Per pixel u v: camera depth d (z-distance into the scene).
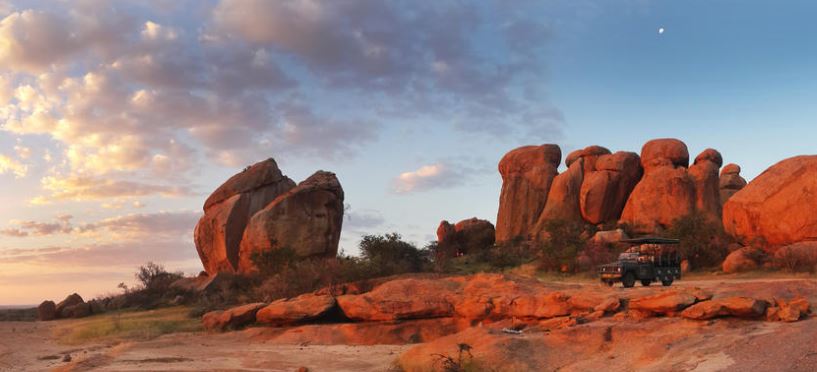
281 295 33.97
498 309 23.50
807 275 31.66
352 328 25.09
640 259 28.25
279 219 48.47
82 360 21.02
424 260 43.88
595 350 16.98
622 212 58.91
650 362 15.31
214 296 39.12
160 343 25.25
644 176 58.28
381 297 26.31
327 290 30.95
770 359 13.33
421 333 24.41
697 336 16.14
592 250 43.47
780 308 16.53
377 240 41.91
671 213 54.00
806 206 39.53
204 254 51.94
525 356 17.02
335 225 50.47
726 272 36.81
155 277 49.78
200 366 19.94
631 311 19.27
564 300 21.88
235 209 51.16
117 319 33.50
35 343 27.56
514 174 66.31
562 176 62.78
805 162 41.41
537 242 52.00
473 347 17.73
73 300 44.97
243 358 21.44
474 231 67.75
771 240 40.97
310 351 22.67
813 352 13.09
